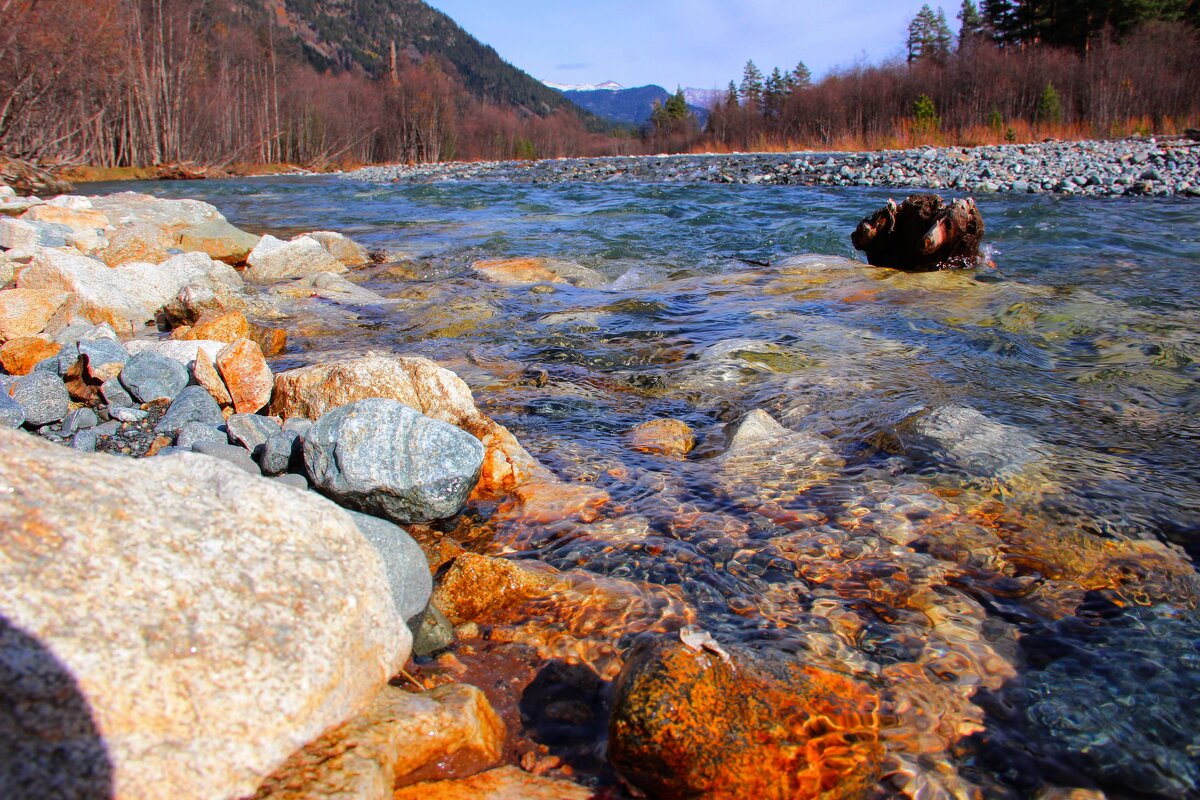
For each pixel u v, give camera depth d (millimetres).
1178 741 1761
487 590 2369
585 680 2018
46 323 5188
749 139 51000
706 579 2459
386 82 68188
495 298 6758
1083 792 1632
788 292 6758
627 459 3432
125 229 7578
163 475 1646
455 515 2852
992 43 50562
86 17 28719
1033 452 3340
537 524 2844
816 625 2203
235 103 46219
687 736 1576
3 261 6234
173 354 4211
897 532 2715
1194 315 5559
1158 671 1988
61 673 1244
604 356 5004
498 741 1786
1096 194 13508
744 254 8984
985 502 2916
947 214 7629
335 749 1524
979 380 4375
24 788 1161
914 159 20344
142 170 31703
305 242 8133
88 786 1210
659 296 6738
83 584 1345
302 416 3668
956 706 1871
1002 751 1736
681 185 19766
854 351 4938
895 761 1685
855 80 46562
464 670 2049
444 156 65438
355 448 2725
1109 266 7488
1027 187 14633
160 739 1297
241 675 1415
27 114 26469
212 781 1329
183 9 41750
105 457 1622
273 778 1438
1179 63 33250
